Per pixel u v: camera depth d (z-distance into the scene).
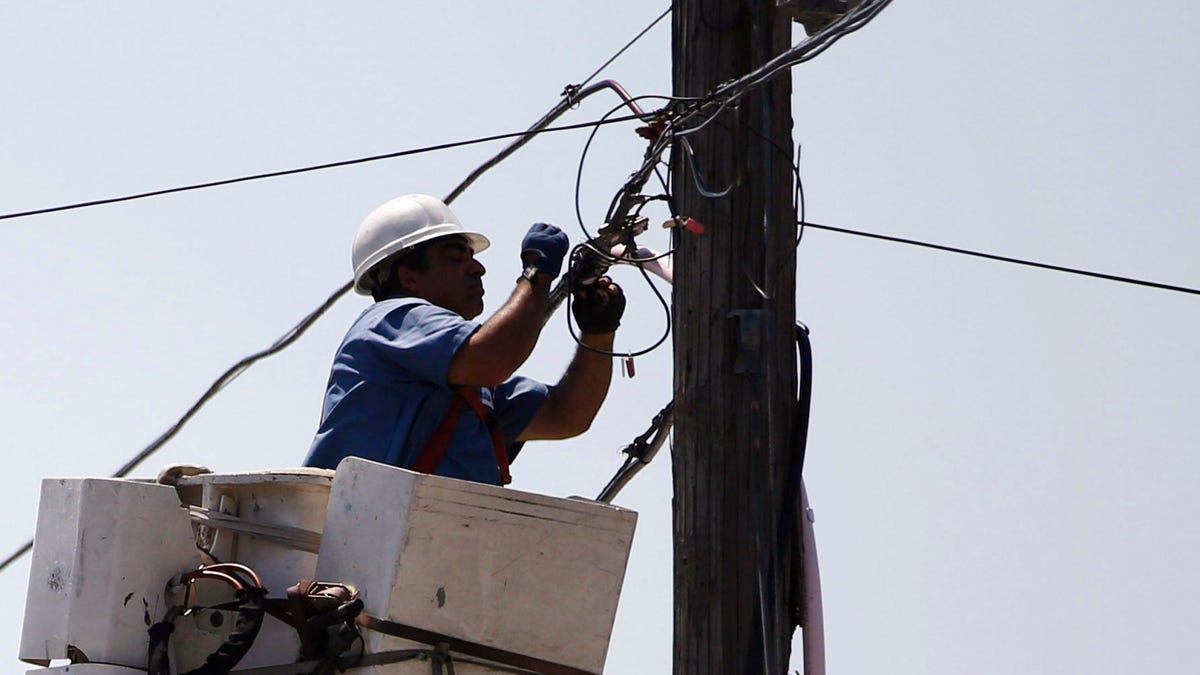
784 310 22.05
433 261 19.23
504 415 19.36
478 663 14.76
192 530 15.16
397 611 14.30
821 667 21.00
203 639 15.10
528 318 17.22
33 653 14.87
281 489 15.48
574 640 15.27
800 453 21.77
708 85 22.42
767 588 21.05
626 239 21.23
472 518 14.69
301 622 14.44
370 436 17.14
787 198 22.31
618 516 15.53
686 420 21.91
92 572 14.64
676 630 21.62
